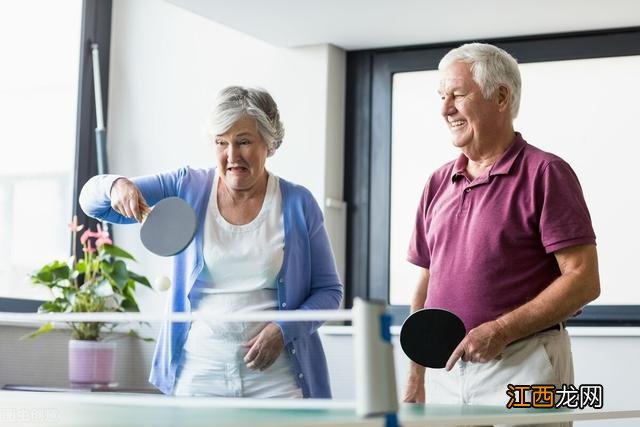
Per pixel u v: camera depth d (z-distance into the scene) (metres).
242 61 4.94
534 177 2.51
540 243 2.53
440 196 2.75
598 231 4.48
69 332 4.23
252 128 2.54
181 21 5.04
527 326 2.39
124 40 5.12
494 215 2.54
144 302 4.89
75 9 4.91
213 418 1.50
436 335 2.27
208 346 2.52
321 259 2.68
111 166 5.07
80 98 4.88
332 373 4.46
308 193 2.68
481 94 2.61
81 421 1.39
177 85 5.00
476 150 2.63
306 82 4.84
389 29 4.64
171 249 2.04
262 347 2.44
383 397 1.34
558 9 4.32
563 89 4.59
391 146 4.89
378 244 4.86
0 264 4.48
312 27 4.62
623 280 4.42
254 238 2.58
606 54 4.52
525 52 4.65
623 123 4.49
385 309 1.37
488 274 2.53
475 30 4.62
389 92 4.90
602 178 4.50
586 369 4.16
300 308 2.61
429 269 2.85
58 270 4.06
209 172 2.68
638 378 4.07
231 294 2.56
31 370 4.10
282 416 1.61
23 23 4.65
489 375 2.48
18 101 4.60
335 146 4.85
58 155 4.78
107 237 4.16
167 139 4.98
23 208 4.59
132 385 4.52
